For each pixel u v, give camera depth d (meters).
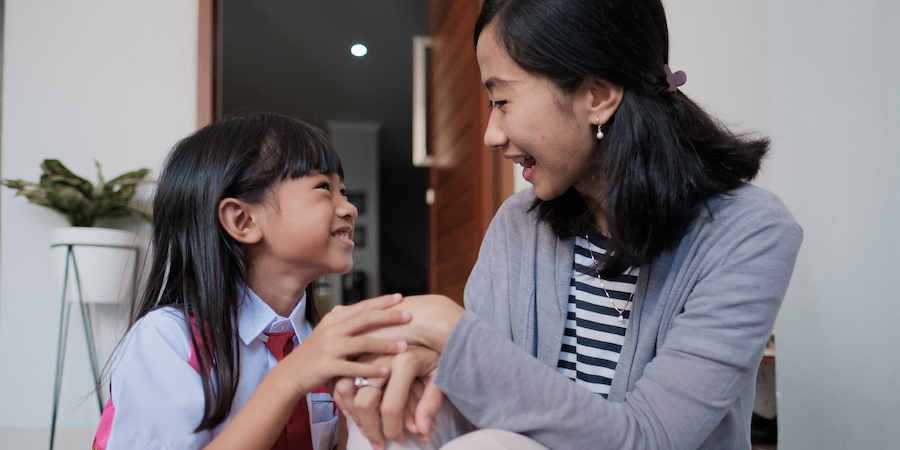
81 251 2.17
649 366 0.69
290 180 0.89
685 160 0.75
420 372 0.68
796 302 1.49
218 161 0.88
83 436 2.31
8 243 2.38
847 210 1.37
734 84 2.21
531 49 0.72
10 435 2.29
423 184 11.82
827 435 1.40
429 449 0.68
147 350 0.79
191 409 0.78
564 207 0.89
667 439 0.63
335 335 0.68
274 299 0.92
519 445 0.61
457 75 3.18
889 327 1.28
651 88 0.75
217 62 2.71
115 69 2.52
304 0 4.81
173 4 2.59
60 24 2.50
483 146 2.78
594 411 0.62
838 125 1.40
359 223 8.29
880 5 1.31
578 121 0.75
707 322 0.67
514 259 0.93
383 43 5.66
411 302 0.70
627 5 0.73
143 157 2.50
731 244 0.71
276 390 0.69
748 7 2.18
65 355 2.33
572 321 0.89
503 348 0.63
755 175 0.81
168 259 0.90
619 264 0.80
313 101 7.29
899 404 1.25
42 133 2.45
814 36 1.45
